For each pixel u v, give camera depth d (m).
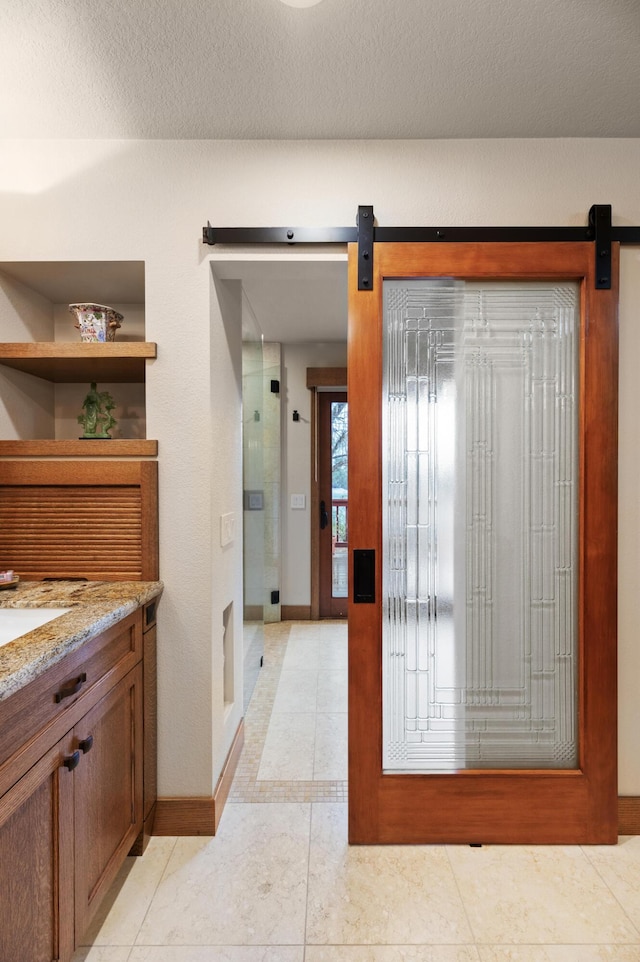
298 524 3.87
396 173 1.59
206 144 1.59
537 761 1.60
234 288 1.93
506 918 1.29
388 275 1.54
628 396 1.60
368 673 1.55
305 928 1.26
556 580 1.60
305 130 1.55
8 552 1.59
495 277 1.56
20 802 0.90
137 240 1.59
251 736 2.19
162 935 1.24
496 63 1.30
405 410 1.59
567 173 1.58
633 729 1.61
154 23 1.17
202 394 1.60
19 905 0.90
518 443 1.59
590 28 1.19
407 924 1.27
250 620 2.60
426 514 1.59
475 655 1.60
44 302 1.91
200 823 1.59
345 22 1.17
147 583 1.56
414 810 1.55
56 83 1.35
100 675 1.23
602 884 1.40
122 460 1.59
